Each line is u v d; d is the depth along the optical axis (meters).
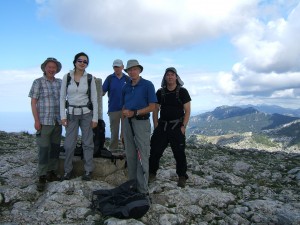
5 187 3.79
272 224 3.38
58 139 3.99
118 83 5.16
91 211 3.30
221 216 3.52
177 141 3.93
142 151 3.65
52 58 3.79
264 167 5.80
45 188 3.81
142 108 3.66
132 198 3.29
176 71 3.90
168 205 3.59
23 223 3.10
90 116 3.91
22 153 5.33
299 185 4.72
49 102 3.79
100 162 4.19
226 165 5.74
